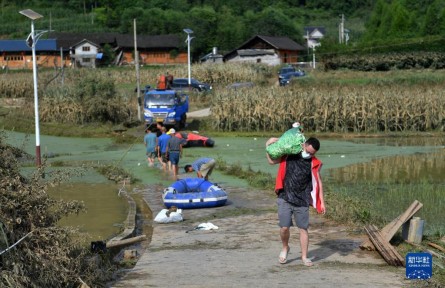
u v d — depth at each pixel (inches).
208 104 1748.3
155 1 4591.5
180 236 488.4
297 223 380.2
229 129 1389.0
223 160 948.0
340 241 447.2
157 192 717.9
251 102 1382.9
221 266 386.6
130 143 1238.9
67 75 2101.4
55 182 354.0
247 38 3801.7
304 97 1368.1
